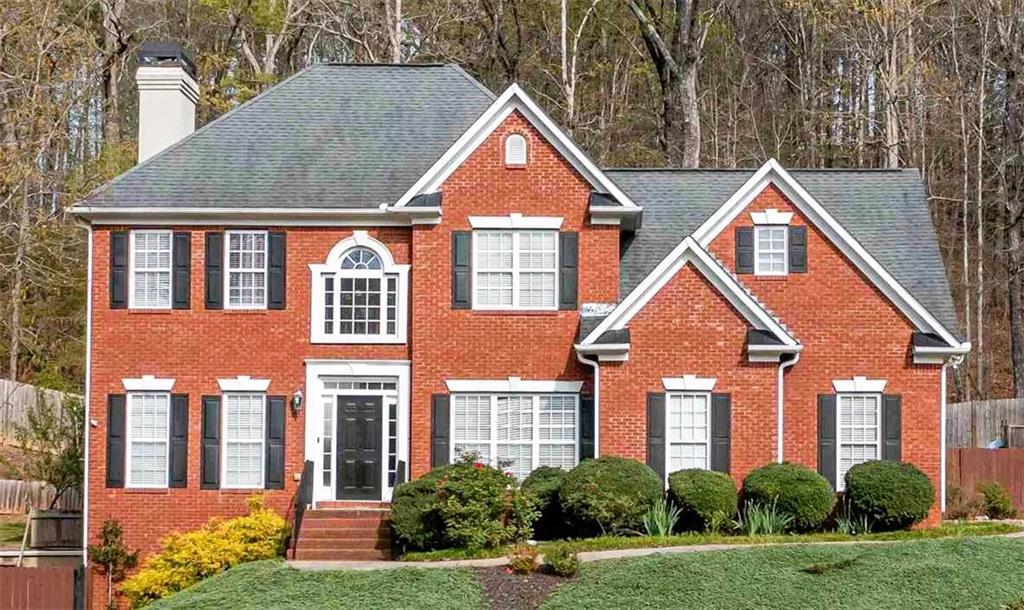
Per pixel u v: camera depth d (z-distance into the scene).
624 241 33.12
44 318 50.38
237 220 31.45
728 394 29.95
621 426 29.92
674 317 30.08
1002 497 35.19
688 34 44.22
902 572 24.47
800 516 28.77
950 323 31.66
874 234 33.66
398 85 34.75
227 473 31.17
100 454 31.14
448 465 29.47
